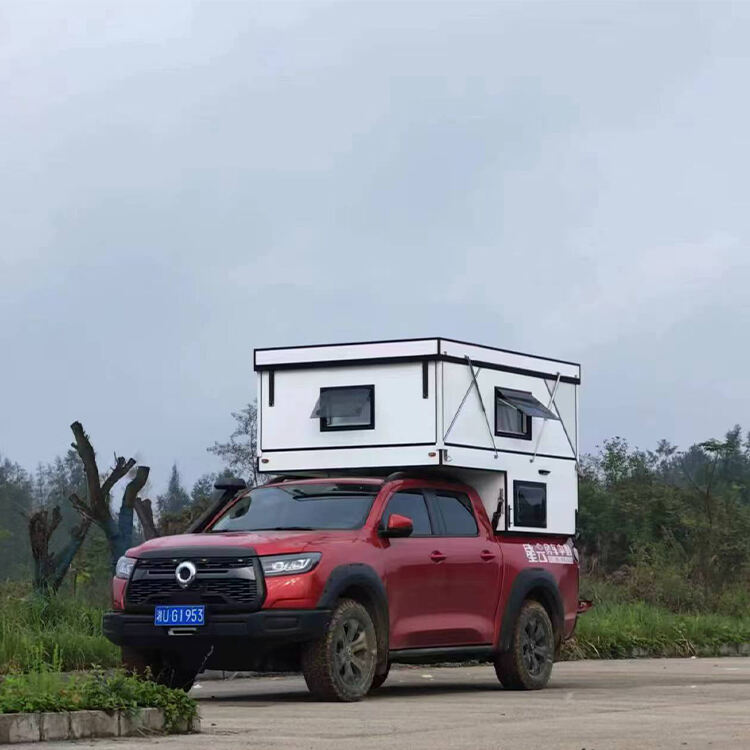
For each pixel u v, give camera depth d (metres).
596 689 17.33
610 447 44.59
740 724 12.33
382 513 15.88
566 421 19.12
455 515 17.00
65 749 10.34
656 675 20.56
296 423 17.77
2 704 11.01
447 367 17.17
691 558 34.66
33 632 18.66
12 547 43.62
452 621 16.34
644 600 32.22
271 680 19.30
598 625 26.70
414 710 13.72
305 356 17.77
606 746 10.56
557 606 18.08
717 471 41.03
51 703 11.22
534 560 17.80
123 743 10.75
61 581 21.45
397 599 15.59
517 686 17.20
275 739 11.04
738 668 22.66
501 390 17.97
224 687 17.89
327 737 11.20
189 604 14.58
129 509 21.98
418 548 16.03
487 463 17.59
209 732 11.66
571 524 18.95
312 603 14.48
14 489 51.03
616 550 38.34
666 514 37.12
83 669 17.91
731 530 34.53
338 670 14.66
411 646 15.77
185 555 14.70
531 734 11.43
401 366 17.25
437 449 17.00
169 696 11.73
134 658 15.17
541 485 18.48
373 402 17.38
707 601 33.09
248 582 14.43
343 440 17.48
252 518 16.02
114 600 15.12
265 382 17.98
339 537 15.22
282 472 17.84
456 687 17.88
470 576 16.64
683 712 13.56
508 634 17.09
